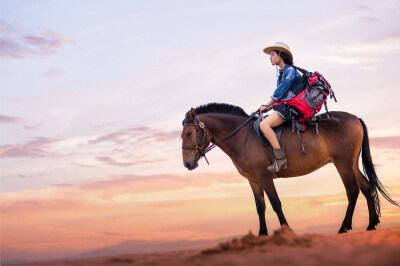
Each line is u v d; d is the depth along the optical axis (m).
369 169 5.88
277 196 5.74
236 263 2.89
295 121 5.69
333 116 5.92
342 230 5.65
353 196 5.69
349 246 3.39
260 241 3.67
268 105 5.88
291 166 5.80
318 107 5.71
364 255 2.91
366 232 4.40
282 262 2.85
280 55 6.04
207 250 3.54
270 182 5.79
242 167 5.99
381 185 5.84
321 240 3.77
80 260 3.63
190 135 6.27
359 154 5.93
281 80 5.84
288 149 5.73
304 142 5.71
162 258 3.39
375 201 5.82
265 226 6.04
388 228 4.61
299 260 2.87
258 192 6.09
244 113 6.32
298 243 3.60
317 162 5.80
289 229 3.87
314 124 5.79
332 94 5.79
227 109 6.37
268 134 5.66
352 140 5.74
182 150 6.32
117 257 3.62
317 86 5.66
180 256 3.48
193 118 6.29
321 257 2.93
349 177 5.71
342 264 2.69
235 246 3.60
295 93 5.72
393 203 5.78
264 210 6.07
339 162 5.74
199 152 6.29
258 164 5.83
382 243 3.41
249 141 5.93
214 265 2.88
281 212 5.70
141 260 3.36
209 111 6.41
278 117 5.71
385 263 2.66
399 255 2.84
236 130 6.05
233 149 6.07
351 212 5.67
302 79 5.76
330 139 5.72
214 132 6.23
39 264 3.60
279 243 3.61
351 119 5.87
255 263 2.87
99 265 3.21
